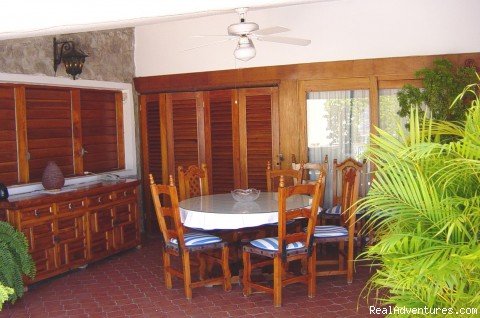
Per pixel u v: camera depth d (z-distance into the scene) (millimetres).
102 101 6332
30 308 4160
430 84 5059
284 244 3994
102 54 6133
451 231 2133
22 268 4113
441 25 5254
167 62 6480
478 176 2268
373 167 5598
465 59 5211
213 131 6320
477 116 2324
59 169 5109
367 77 5559
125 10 2838
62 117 5691
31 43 5160
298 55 5789
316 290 4391
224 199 4902
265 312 3939
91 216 5273
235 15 6016
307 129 5883
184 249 4254
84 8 2881
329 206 5875
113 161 6523
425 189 2301
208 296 4336
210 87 6254
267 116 6023
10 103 5094
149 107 6672
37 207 4633
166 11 2791
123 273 5070
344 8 5559
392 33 5414
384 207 2424
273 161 6043
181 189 5336
